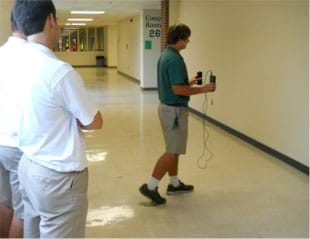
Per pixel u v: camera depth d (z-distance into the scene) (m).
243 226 3.06
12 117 1.84
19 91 1.75
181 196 3.65
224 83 6.41
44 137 1.75
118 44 17.45
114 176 4.18
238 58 5.85
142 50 11.30
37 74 1.70
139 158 4.82
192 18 7.89
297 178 4.14
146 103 9.03
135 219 3.19
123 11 11.91
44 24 1.73
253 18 5.35
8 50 1.79
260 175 4.23
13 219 2.44
